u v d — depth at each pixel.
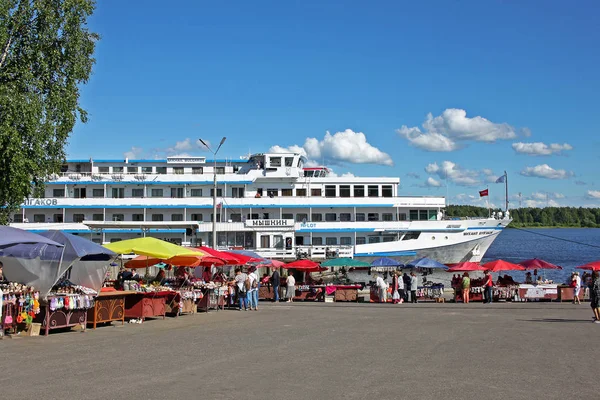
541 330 21.97
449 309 33.78
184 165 65.62
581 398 10.82
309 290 44.09
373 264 43.81
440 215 63.41
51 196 63.59
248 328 22.39
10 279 20.19
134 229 59.72
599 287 24.83
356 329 22.16
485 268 41.25
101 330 21.44
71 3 32.06
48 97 31.70
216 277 39.34
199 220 63.44
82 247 20.52
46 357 15.02
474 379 12.45
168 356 15.26
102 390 11.12
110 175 63.00
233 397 10.62
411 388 11.49
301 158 68.25
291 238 60.44
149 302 25.16
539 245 180.12
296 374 12.85
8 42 30.77
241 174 64.25
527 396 10.94
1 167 29.12
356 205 62.03
